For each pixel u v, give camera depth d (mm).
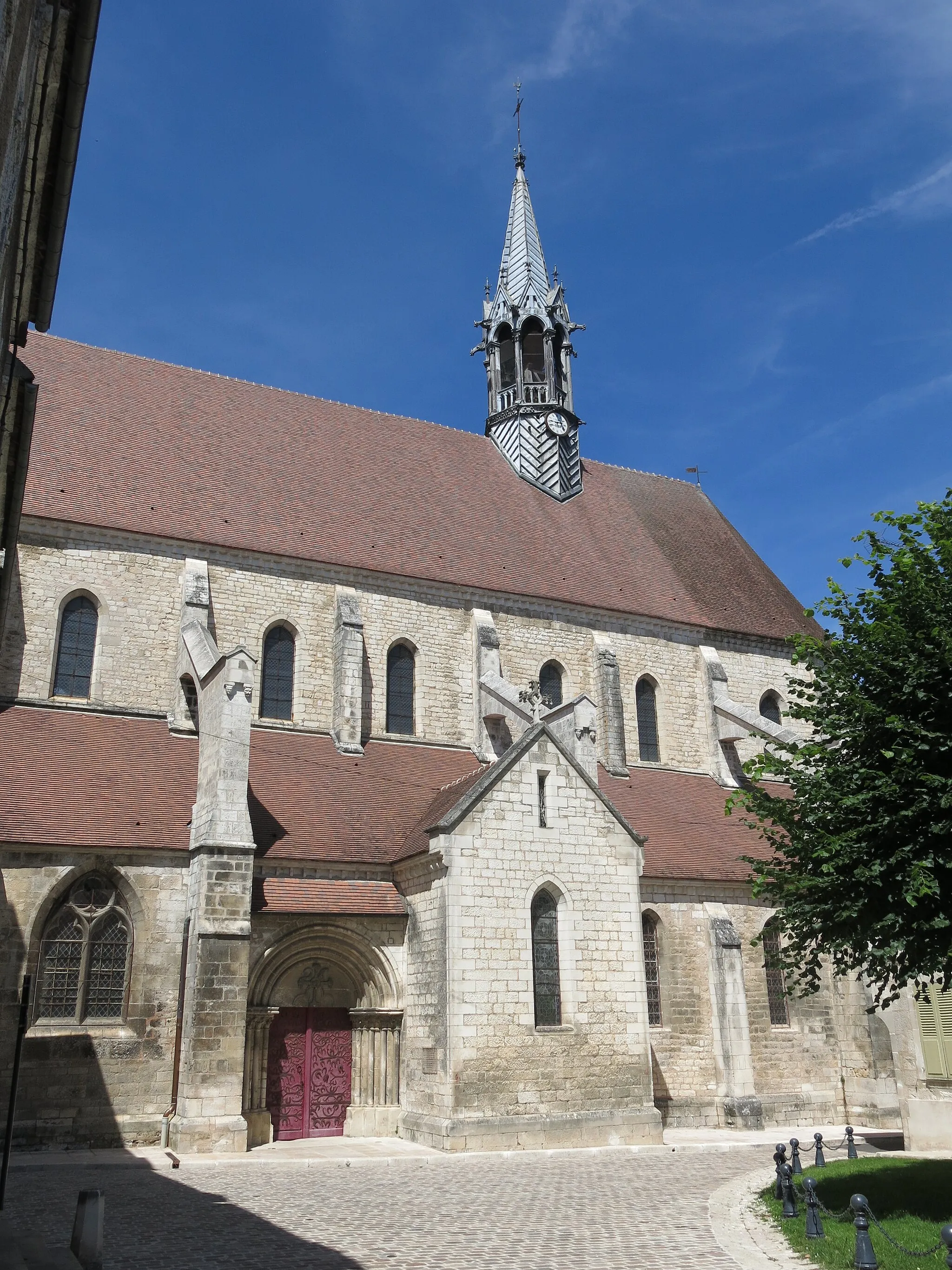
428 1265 14727
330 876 29656
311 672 36375
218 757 28016
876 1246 15328
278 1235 16469
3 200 10492
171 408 40656
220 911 26703
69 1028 25969
